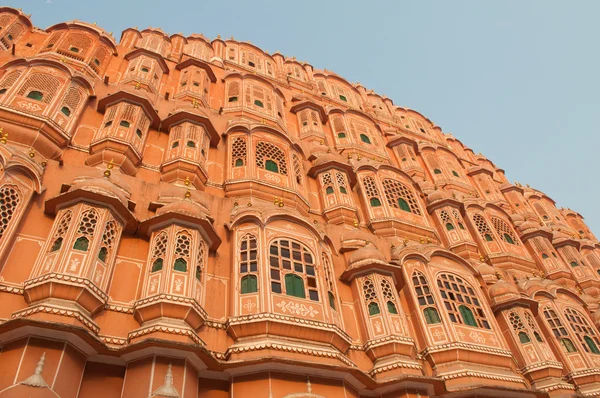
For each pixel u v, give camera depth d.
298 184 20.78
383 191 22.73
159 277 12.38
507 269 24.78
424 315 16.28
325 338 13.02
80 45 22.44
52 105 16.41
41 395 8.90
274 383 11.48
